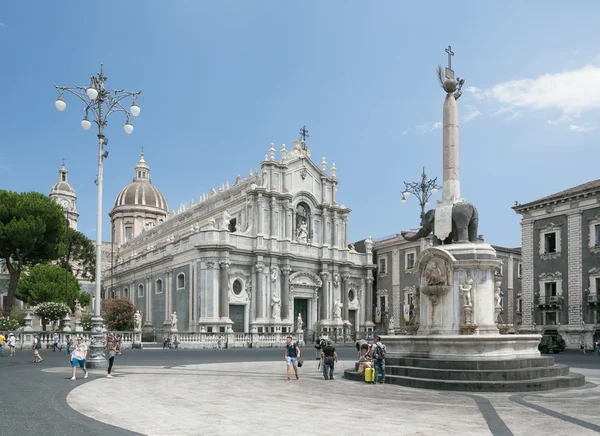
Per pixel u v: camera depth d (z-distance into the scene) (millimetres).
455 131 26250
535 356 23234
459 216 25031
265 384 22562
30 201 64875
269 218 71188
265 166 71688
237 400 17734
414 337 23578
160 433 12352
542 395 18969
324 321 74688
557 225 61750
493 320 23891
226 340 61312
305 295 73938
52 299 67875
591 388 20891
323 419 14281
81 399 17469
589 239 58344
